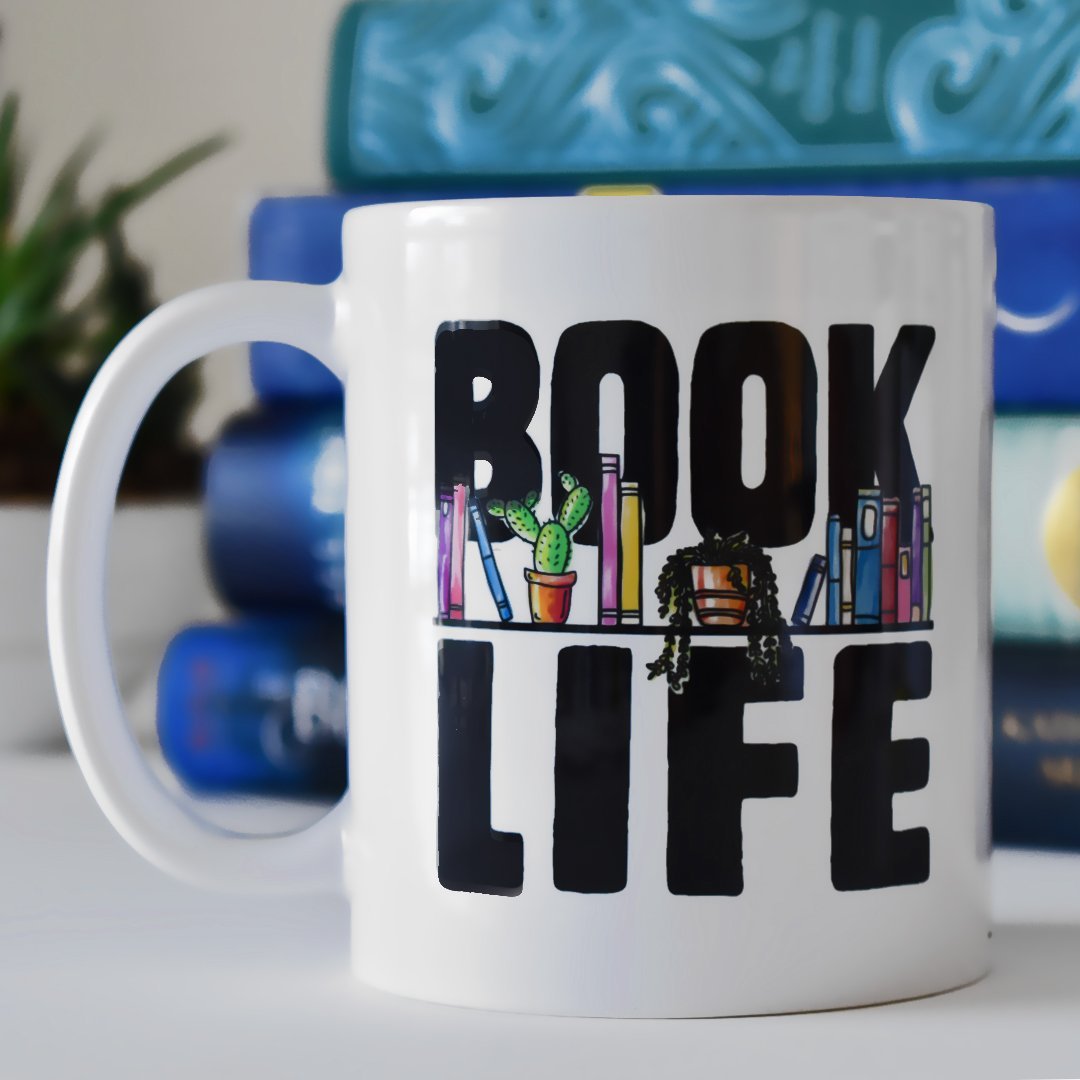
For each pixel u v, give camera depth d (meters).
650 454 0.32
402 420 0.33
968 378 0.34
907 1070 0.29
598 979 0.32
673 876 0.32
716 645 0.32
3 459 0.69
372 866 0.34
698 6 0.59
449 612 0.33
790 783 0.32
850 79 0.58
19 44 0.87
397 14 0.63
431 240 0.33
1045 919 0.42
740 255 0.32
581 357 0.32
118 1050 0.31
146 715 0.73
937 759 0.34
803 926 0.32
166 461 0.72
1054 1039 0.31
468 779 0.33
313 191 0.65
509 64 0.61
